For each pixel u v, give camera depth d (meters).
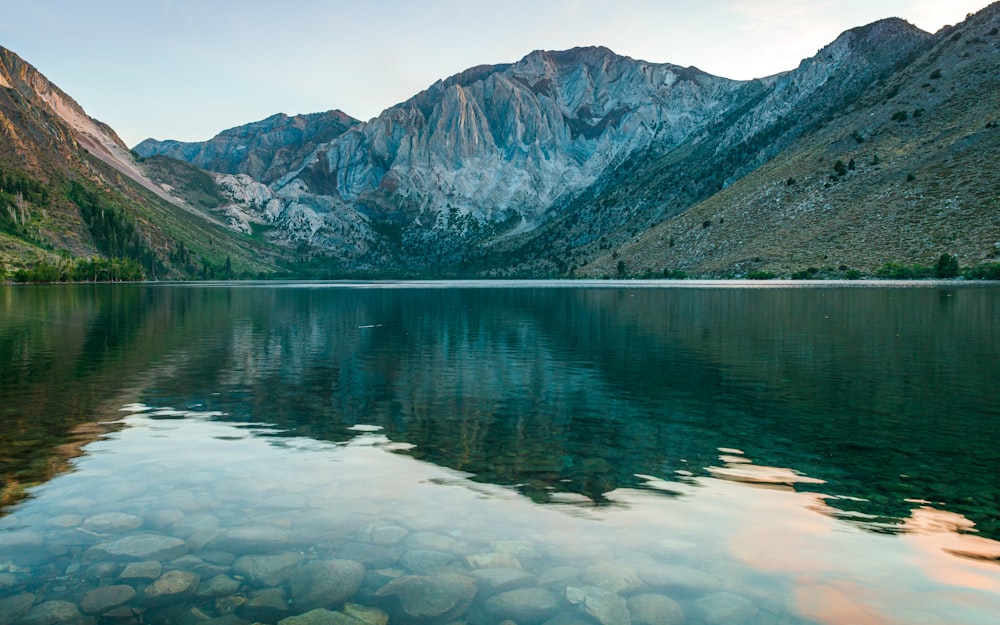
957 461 12.66
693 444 14.07
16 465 12.36
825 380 22.14
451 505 10.22
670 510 9.99
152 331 41.69
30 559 8.12
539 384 21.97
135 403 18.69
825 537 8.91
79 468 12.18
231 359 28.38
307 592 7.28
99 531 9.07
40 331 41.34
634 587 7.41
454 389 21.08
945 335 35.06
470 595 7.23
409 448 13.76
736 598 7.12
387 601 7.09
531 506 10.20
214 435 14.91
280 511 9.91
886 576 7.69
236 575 7.71
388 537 8.92
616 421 16.39
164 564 7.99
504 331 41.22
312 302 82.81
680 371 24.48
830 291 86.44
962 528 9.23
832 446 13.82
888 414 16.91
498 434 15.08
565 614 6.79
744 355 28.56
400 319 52.31
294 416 17.02
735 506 10.17
